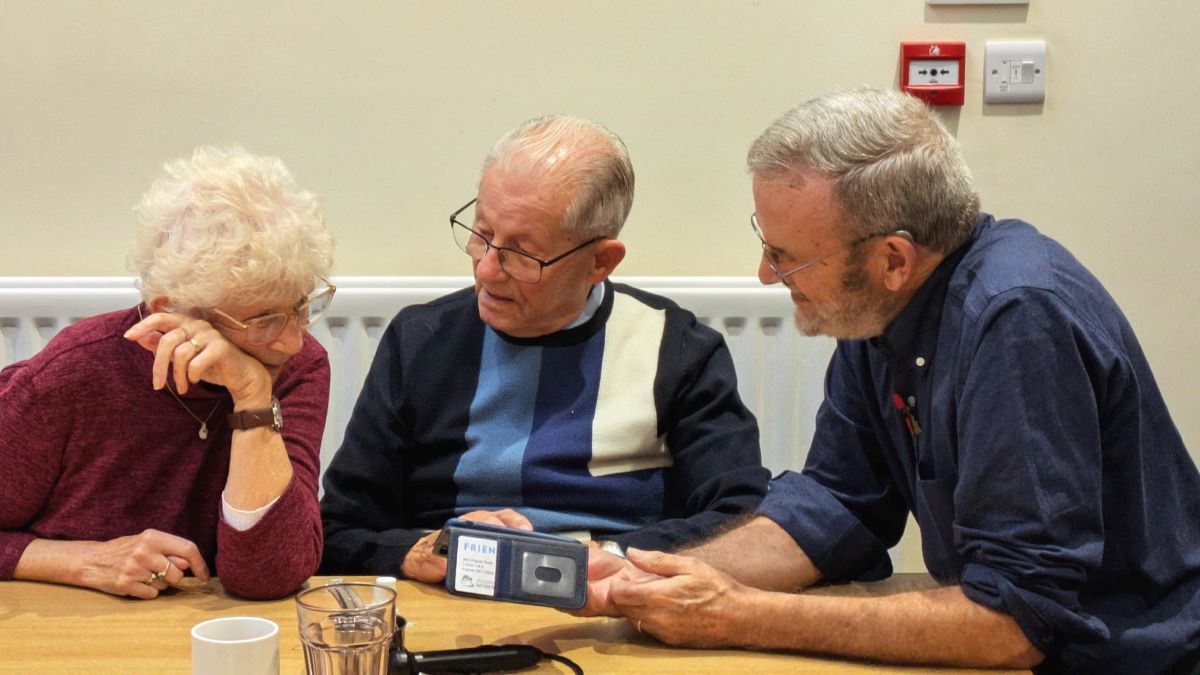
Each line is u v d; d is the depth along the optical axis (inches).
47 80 94.7
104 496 64.7
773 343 95.7
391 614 44.4
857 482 66.9
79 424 63.5
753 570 62.0
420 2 95.0
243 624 44.8
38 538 63.1
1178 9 95.5
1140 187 97.4
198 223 58.6
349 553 69.4
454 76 95.8
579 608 51.8
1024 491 51.6
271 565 58.9
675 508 76.5
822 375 95.1
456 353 76.5
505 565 52.0
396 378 77.0
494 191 70.4
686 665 51.0
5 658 50.1
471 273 98.0
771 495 66.0
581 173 70.2
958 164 56.7
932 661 51.9
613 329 76.5
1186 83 96.3
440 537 54.9
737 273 98.7
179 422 64.7
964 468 53.6
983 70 96.0
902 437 62.3
